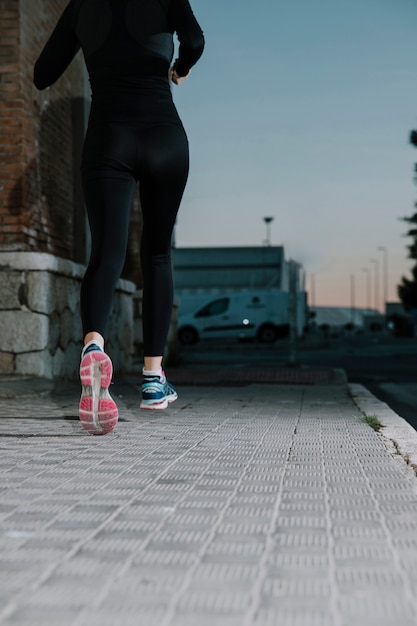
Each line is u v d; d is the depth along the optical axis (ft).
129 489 9.75
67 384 26.16
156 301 15.56
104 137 13.84
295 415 19.12
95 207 13.83
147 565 6.70
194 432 15.24
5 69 25.99
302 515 8.52
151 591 6.05
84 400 13.17
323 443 13.97
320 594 6.01
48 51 14.97
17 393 22.52
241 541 7.48
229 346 108.17
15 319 25.59
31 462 11.54
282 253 216.13
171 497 9.34
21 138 26.12
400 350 101.45
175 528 7.93
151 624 5.40
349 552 7.13
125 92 14.07
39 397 22.97
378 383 39.14
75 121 32.01
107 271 13.52
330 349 105.40
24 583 6.22
